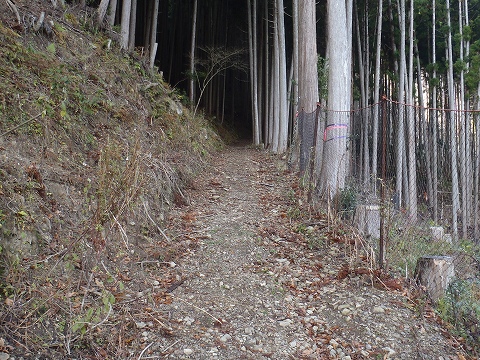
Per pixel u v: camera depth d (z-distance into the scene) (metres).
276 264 4.96
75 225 4.09
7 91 4.62
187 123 11.60
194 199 7.25
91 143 5.72
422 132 14.60
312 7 9.84
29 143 4.43
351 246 5.29
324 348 3.43
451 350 3.50
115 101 7.48
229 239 5.60
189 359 3.12
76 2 9.88
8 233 3.28
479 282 4.80
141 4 20.19
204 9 24.14
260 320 3.77
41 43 6.41
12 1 6.48
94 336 3.05
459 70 16.36
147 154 6.59
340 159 7.23
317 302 4.14
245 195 8.01
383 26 21.00
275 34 17.80
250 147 19.08
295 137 10.88
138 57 11.02
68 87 6.05
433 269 4.25
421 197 12.59
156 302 3.81
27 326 2.81
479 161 12.08
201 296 4.07
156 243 5.04
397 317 3.85
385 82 21.62
